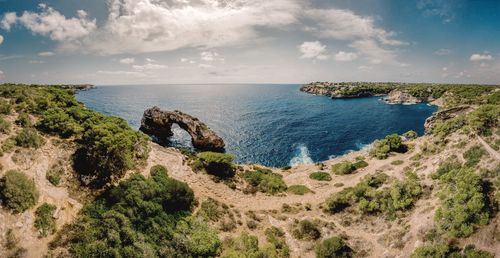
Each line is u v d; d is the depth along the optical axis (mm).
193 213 41625
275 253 36000
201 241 34875
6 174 29625
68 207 32625
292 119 140375
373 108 179125
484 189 36031
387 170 56375
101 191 37406
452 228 33344
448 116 94312
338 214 45375
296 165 78625
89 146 40250
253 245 36438
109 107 168875
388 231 39031
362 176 57625
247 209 46812
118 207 34156
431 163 49875
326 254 35812
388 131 112562
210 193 48938
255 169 67125
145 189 38594
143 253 30375
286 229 42031
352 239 39125
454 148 48500
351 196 47344
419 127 117750
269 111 169125
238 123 130750
